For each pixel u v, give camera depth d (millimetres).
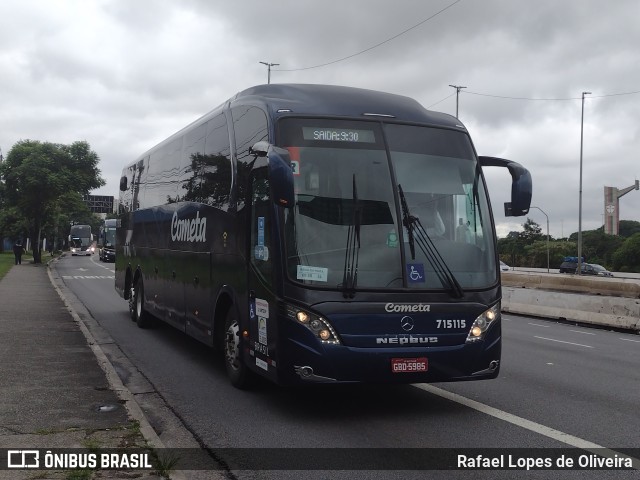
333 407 7641
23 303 18859
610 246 81625
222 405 7719
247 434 6520
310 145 7199
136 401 7637
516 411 7527
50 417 6586
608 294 19484
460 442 6273
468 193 7531
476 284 7176
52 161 51844
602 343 14281
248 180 7902
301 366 6648
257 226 7531
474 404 7844
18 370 8922
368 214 7047
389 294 6828
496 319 7230
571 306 19172
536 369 10461
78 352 10430
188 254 10633
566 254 82125
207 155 9898
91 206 103000
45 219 52750
